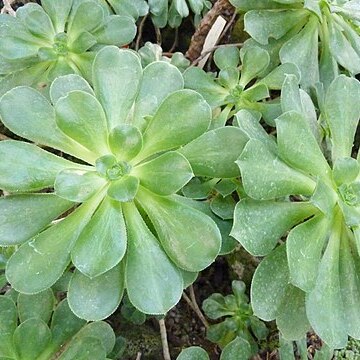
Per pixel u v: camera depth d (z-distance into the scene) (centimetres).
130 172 21
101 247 19
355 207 22
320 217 21
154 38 38
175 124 20
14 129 20
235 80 29
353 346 32
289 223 21
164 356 30
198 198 25
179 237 20
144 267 20
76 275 20
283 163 21
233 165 20
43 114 21
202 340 33
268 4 30
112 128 21
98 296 20
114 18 28
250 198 20
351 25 32
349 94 23
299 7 30
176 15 35
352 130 23
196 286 34
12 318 22
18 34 27
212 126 29
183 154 21
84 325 23
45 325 22
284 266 22
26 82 28
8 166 20
